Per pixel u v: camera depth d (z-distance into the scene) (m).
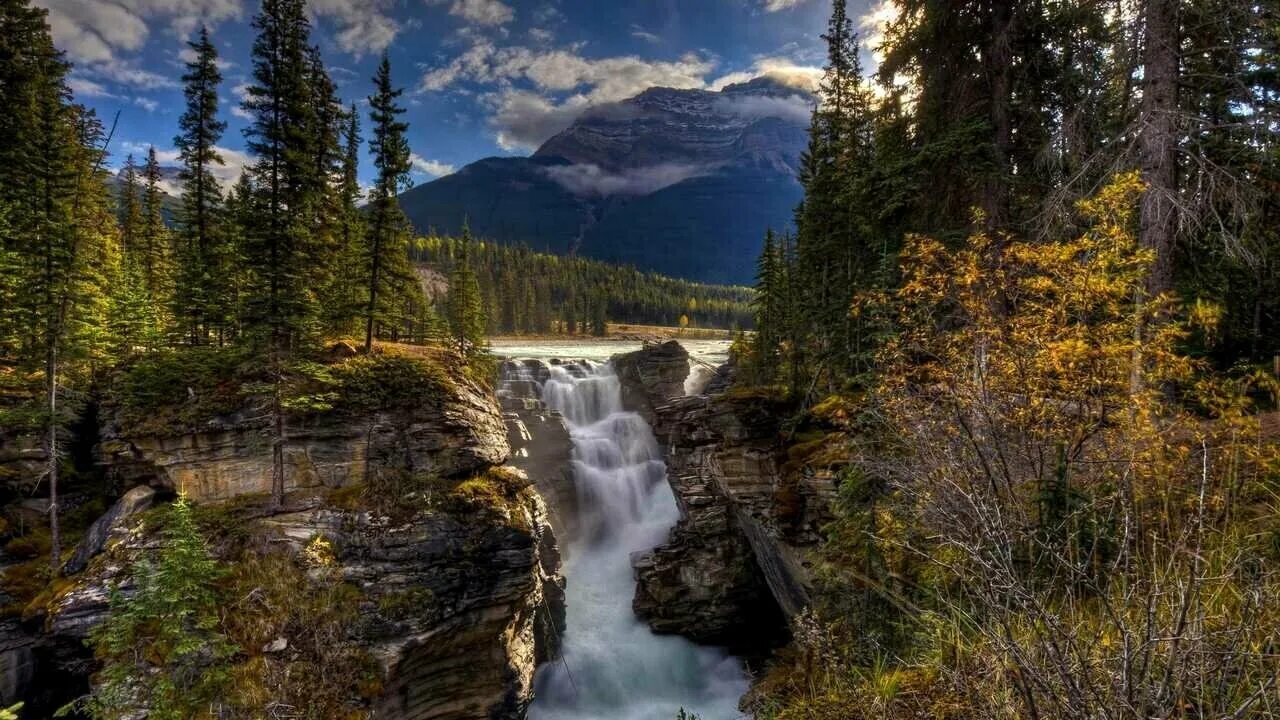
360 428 20.92
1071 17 12.49
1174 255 12.42
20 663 17.84
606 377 52.75
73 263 20.19
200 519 18.61
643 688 24.03
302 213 22.31
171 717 14.39
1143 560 4.96
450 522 19.66
